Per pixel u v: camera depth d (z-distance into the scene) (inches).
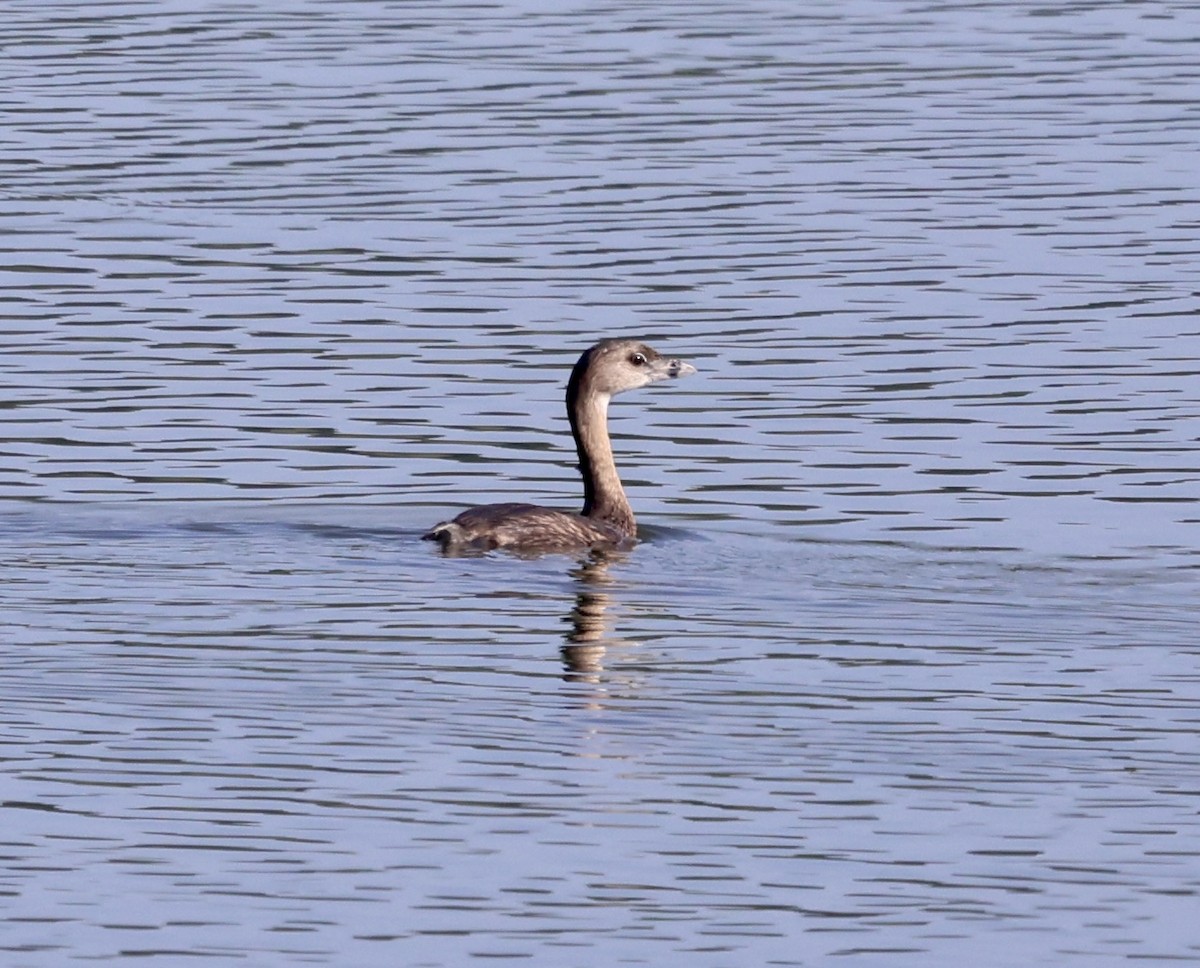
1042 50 1421.0
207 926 446.0
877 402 864.9
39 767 515.2
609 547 697.0
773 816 496.1
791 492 768.9
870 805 501.7
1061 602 645.9
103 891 459.5
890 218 1095.6
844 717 551.2
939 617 628.1
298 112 1269.7
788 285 1003.3
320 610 623.5
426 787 507.5
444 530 687.1
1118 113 1275.8
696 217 1097.4
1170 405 854.5
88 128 1237.7
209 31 1451.8
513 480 787.4
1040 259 1034.7
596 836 484.7
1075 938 445.7
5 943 438.9
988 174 1165.7
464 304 981.8
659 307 975.0
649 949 439.2
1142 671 585.3
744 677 577.3
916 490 767.7
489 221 1092.5
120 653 586.6
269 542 693.9
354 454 807.1
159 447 809.5
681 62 1384.1
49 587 641.0
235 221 1093.1
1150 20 1496.1
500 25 1473.9
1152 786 512.1
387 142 1216.8
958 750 530.9
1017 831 490.3
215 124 1245.7
